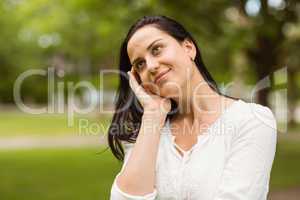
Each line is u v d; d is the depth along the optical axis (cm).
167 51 221
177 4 1053
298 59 1884
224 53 1472
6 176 1138
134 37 224
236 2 1056
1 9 2097
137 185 206
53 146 1816
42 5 2048
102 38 1822
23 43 3662
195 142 220
